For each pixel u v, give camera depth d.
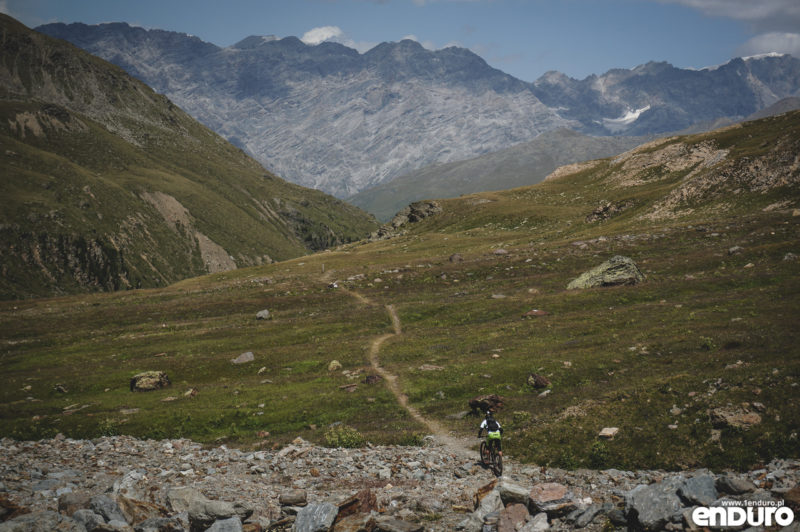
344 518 14.33
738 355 35.59
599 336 51.25
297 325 76.38
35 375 62.00
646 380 34.84
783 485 16.36
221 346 69.25
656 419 26.53
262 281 112.75
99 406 48.47
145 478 21.78
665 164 153.25
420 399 42.34
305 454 28.16
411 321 73.69
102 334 82.44
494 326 63.28
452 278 93.75
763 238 76.94
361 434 34.56
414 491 20.05
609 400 31.30
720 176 107.88
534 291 76.88
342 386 47.25
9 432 41.75
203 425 41.00
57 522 12.97
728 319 47.53
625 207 122.81
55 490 18.62
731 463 21.23
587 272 76.81
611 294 66.81
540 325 59.50
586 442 26.30
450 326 68.31
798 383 25.12
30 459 25.98
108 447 30.58
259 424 40.47
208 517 14.04
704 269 70.88
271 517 16.44
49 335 83.69
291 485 21.45
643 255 84.88
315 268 122.44
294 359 59.78
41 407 49.28
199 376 57.91
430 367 49.78
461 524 15.04
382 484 21.34
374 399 42.97
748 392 25.83
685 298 60.22
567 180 188.12
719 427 23.80
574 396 35.66
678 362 38.12
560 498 15.67
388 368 52.50
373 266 112.56
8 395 54.53
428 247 135.75
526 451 27.28
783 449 20.92
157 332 81.25
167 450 30.52
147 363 63.44
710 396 26.83
